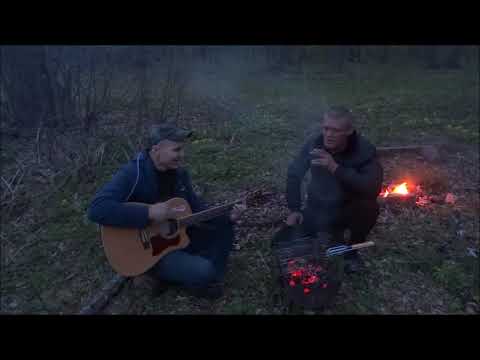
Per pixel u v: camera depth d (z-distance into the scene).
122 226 2.59
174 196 2.86
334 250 2.72
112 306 2.88
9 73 5.32
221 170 4.65
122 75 7.41
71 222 3.83
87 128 4.99
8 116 5.39
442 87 8.20
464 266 3.18
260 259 3.29
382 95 7.75
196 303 2.88
